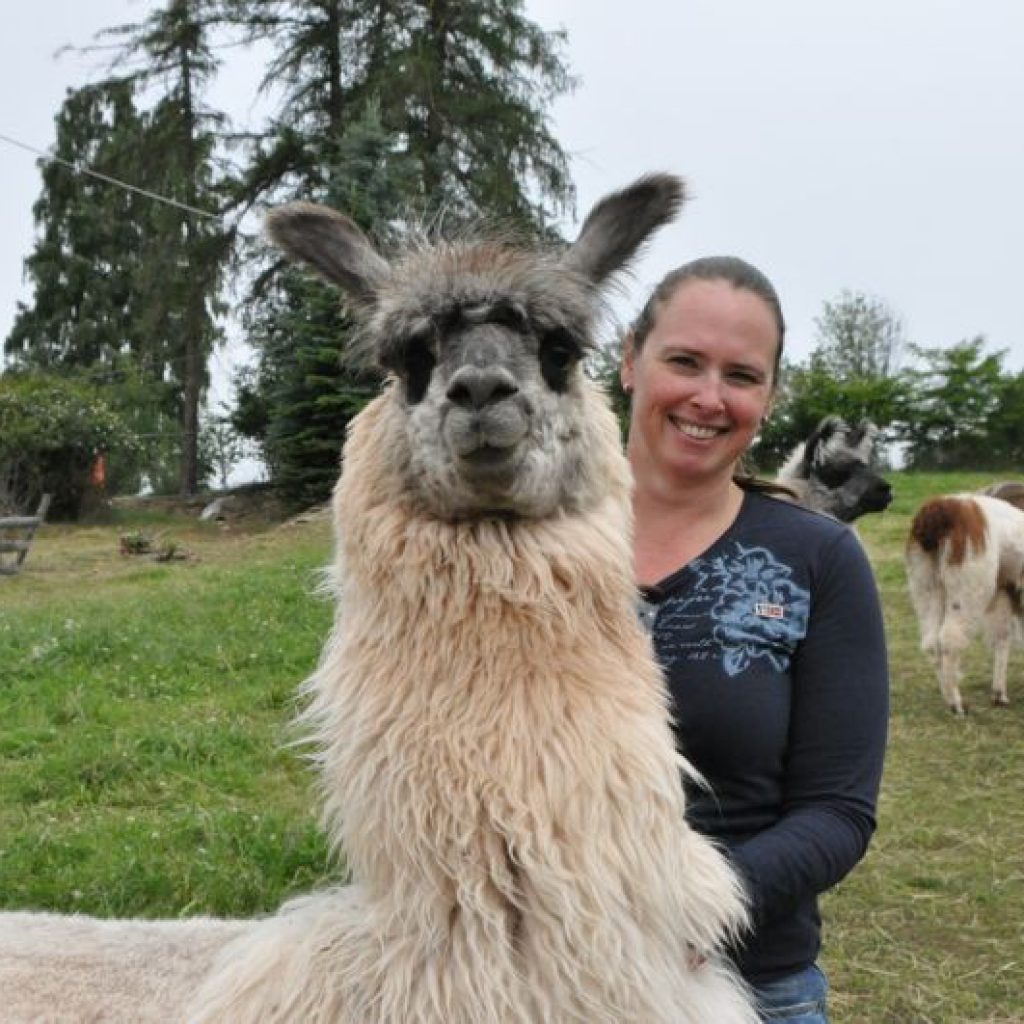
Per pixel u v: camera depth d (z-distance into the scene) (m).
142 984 2.88
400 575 2.29
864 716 2.71
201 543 20.83
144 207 32.50
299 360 23.16
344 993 2.23
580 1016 2.13
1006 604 9.45
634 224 2.74
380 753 2.24
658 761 2.25
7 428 24.17
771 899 2.55
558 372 2.43
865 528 17.70
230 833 5.49
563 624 2.26
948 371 36.00
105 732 7.34
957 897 5.52
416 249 2.72
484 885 2.15
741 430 2.83
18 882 5.02
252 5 29.80
